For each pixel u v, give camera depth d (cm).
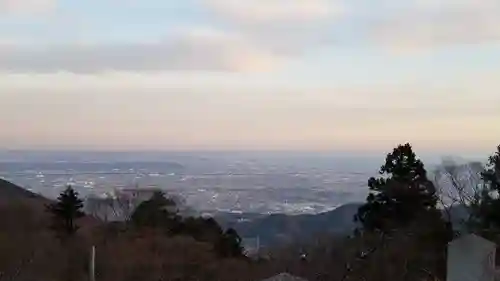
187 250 3866
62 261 3378
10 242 3634
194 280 3397
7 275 3011
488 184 3688
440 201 3750
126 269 3406
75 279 3125
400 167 3756
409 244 3341
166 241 4028
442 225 3469
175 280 3362
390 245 3341
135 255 3625
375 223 3641
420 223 3488
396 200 3666
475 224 3619
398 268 3164
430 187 3712
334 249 3419
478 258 2531
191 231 4609
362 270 3183
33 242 3725
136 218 4722
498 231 3481
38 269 3206
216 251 4091
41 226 4238
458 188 3744
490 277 2530
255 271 3459
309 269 3212
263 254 3956
